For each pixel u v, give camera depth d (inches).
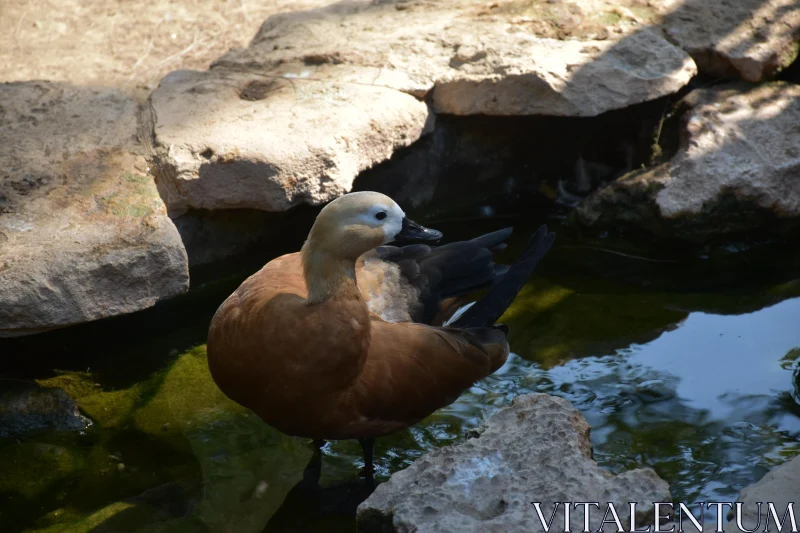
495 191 343.9
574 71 314.3
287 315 204.5
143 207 259.9
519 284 245.9
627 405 244.5
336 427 214.4
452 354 223.1
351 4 377.4
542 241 254.5
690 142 316.2
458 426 241.6
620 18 348.5
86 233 249.0
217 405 252.1
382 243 209.9
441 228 329.4
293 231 305.1
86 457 232.7
